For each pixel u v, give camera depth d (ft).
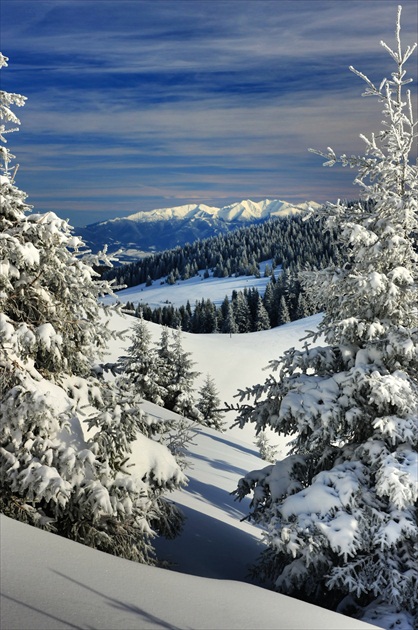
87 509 24.62
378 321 34.53
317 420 33.78
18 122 27.53
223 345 277.64
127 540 26.71
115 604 15.28
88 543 24.85
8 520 19.45
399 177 35.50
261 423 37.73
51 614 13.83
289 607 18.78
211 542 44.19
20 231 26.61
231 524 53.42
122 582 17.07
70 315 28.96
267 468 37.70
